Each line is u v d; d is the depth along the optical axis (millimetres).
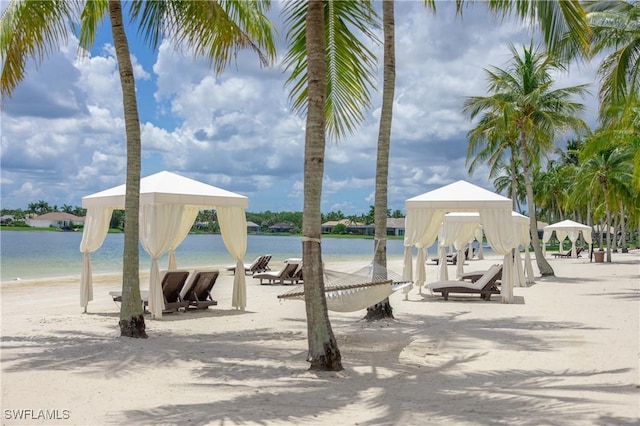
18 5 8812
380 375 6641
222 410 5180
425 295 16000
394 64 10922
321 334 6887
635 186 19500
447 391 5867
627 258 40375
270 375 6629
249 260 36656
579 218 56938
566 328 10219
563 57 9570
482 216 14328
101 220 12203
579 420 4793
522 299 14992
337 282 8984
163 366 7105
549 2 7145
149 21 9719
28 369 6891
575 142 54000
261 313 12289
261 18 9891
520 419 4832
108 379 6434
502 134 25016
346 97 10250
